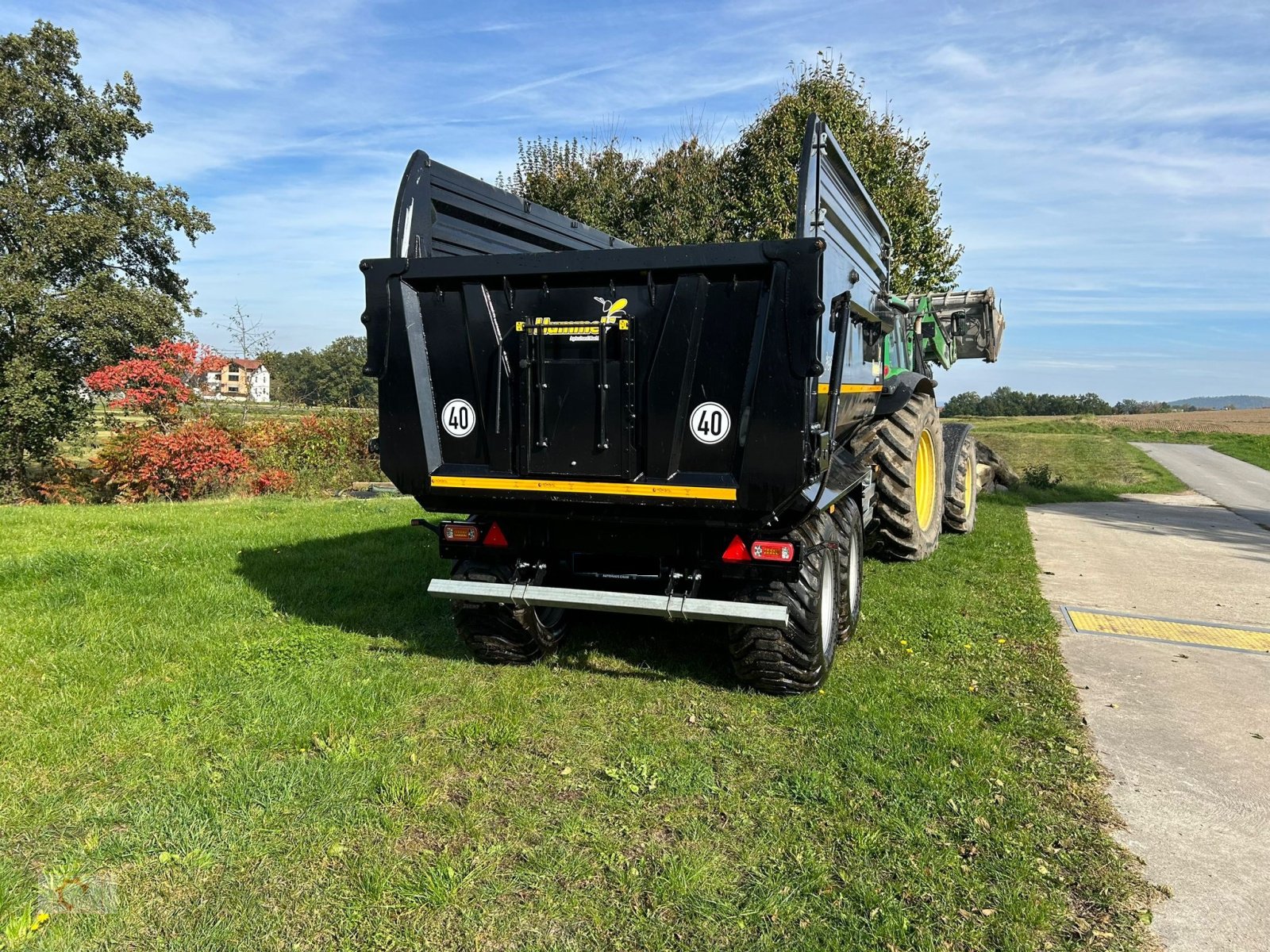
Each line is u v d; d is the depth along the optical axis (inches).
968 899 99.7
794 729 147.7
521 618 170.1
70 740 137.3
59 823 113.8
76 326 929.5
